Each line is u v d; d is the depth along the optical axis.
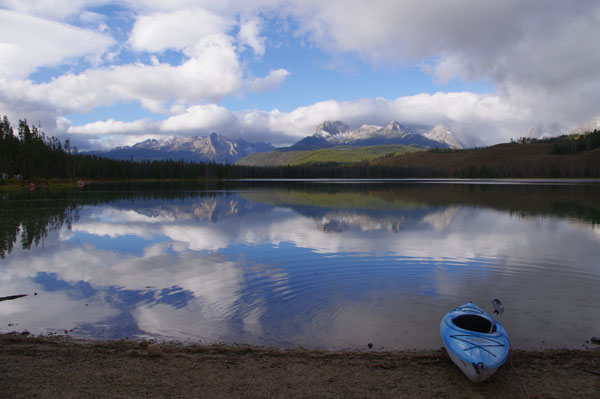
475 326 11.73
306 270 21.30
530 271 20.75
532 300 16.19
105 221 42.59
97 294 17.27
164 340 12.38
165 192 98.12
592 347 11.84
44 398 8.66
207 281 19.27
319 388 9.38
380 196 81.38
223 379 9.73
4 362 10.54
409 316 14.44
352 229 36.41
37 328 13.38
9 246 28.70
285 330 13.19
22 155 124.38
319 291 17.52
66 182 142.50
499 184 140.25
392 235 32.72
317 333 12.95
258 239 31.33
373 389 9.38
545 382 9.75
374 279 19.39
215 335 12.80
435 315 14.56
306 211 52.56
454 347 10.45
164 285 18.62
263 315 14.59
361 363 10.77
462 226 37.78
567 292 17.27
